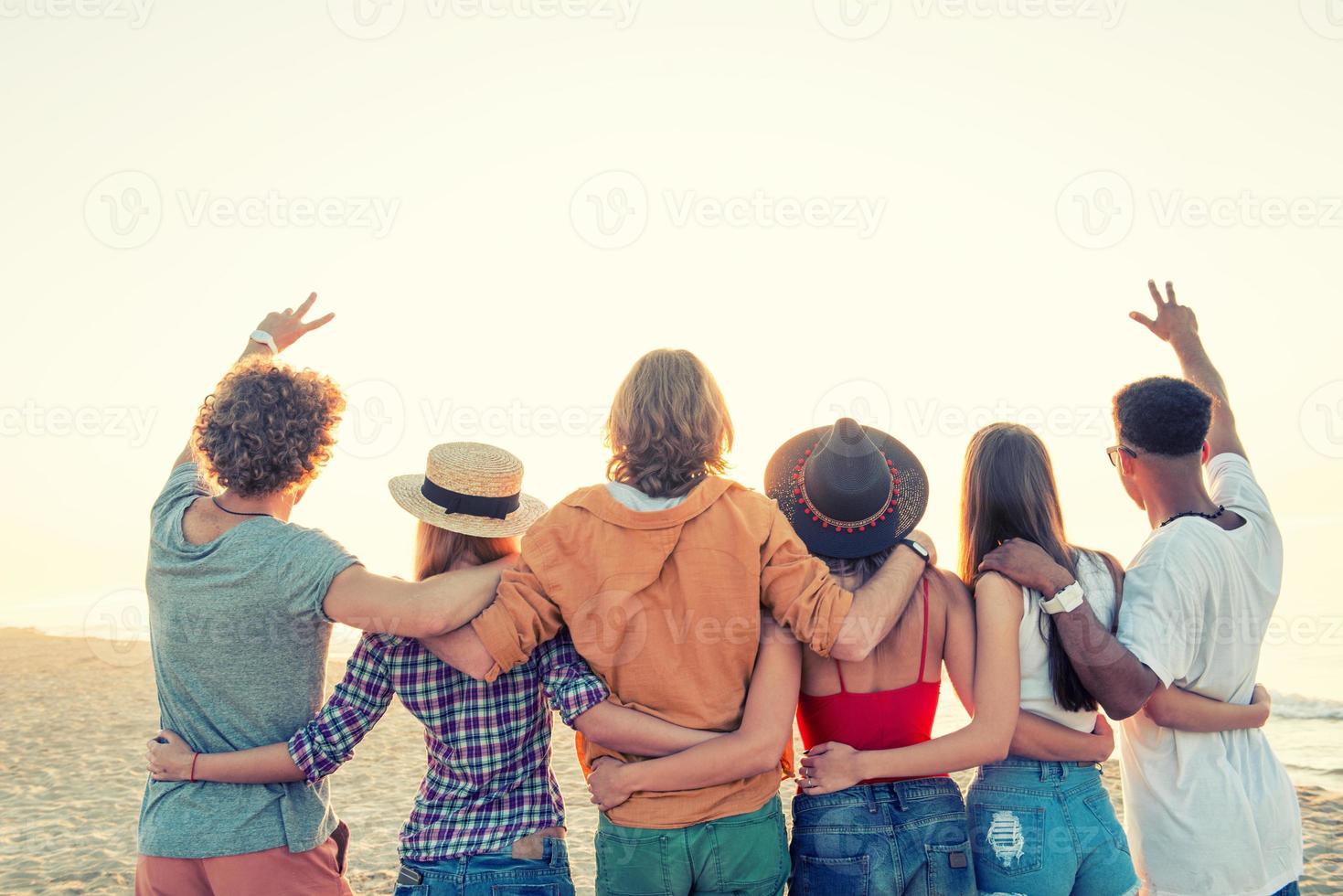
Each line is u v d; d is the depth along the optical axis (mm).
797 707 2623
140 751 8305
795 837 2506
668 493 2426
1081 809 2514
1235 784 2641
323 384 2586
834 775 2406
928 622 2520
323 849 2531
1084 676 2459
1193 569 2596
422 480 2727
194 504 2531
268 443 2430
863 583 2564
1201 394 2807
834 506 2553
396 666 2430
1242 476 2945
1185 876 2625
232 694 2412
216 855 2342
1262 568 2750
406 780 7375
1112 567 2742
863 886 2354
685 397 2467
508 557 2574
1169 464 2805
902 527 2604
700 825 2307
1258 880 2602
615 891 2361
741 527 2346
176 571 2406
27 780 7461
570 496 2420
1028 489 2621
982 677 2477
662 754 2318
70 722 9438
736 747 2291
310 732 2395
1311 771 7227
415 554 2656
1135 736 2781
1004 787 2551
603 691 2344
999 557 2521
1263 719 2721
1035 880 2471
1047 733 2521
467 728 2416
